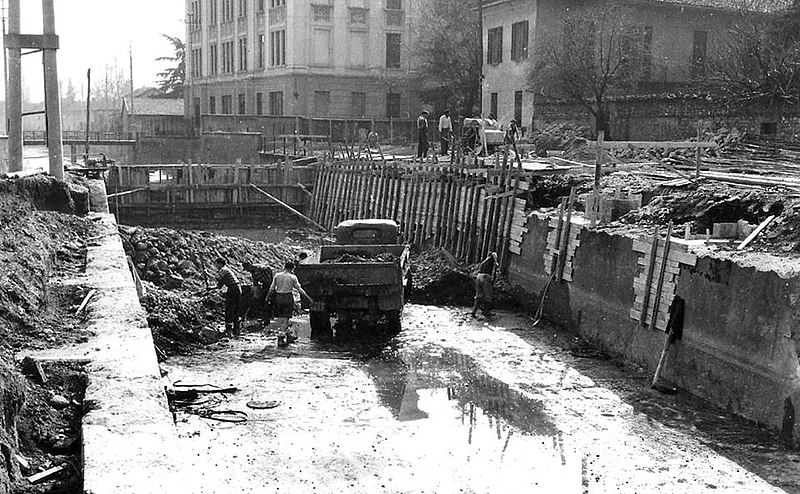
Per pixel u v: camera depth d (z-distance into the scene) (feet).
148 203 134.10
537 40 137.69
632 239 56.13
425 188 99.50
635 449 39.19
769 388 41.96
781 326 41.39
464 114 168.45
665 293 51.55
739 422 43.24
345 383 49.16
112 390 29.37
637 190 69.51
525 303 72.18
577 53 126.00
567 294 65.00
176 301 60.70
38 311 38.45
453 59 166.50
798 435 39.55
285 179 141.59
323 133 185.47
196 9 254.06
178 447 25.50
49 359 32.32
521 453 38.37
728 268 46.06
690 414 44.45
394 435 40.40
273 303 61.77
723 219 58.65
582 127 126.41
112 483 23.06
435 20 171.32
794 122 100.53
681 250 50.57
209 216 137.39
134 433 26.11
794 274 41.16
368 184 118.73
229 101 232.94
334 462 36.63
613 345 57.41
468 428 41.65
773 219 51.16
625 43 130.72
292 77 197.16
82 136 219.82
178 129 213.25
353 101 203.31
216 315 63.16
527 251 73.15
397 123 188.55
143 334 36.35
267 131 186.50
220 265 73.97
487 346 59.11
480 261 82.94
